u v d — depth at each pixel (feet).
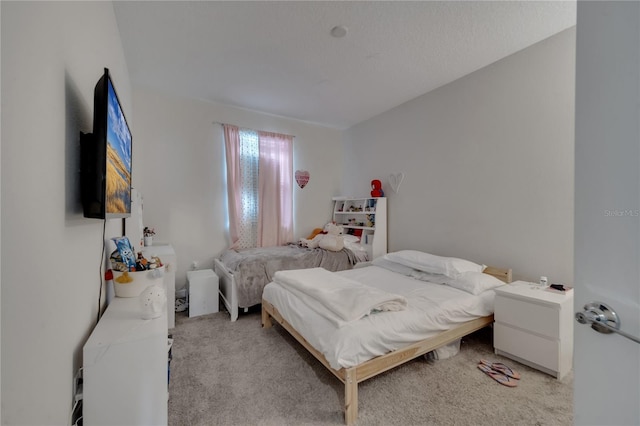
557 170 7.49
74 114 3.54
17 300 2.05
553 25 7.13
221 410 5.11
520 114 8.26
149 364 3.52
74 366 3.36
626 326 2.00
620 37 2.08
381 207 12.89
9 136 1.96
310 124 15.38
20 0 2.13
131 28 7.24
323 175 15.88
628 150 2.02
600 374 2.19
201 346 7.55
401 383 5.88
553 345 6.01
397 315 5.82
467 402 5.31
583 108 2.31
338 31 7.35
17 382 2.04
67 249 3.17
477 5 6.44
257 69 9.43
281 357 6.98
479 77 9.32
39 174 2.45
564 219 7.38
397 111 12.67
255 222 13.53
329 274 8.35
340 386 5.82
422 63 8.98
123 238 5.78
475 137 9.46
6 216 1.91
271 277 10.11
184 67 9.30
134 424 3.45
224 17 6.84
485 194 9.16
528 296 6.40
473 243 9.53
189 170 12.02
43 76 2.55
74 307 3.40
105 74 3.54
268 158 13.74
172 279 8.95
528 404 5.24
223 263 11.26
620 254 2.06
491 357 6.96
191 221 12.09
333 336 5.11
